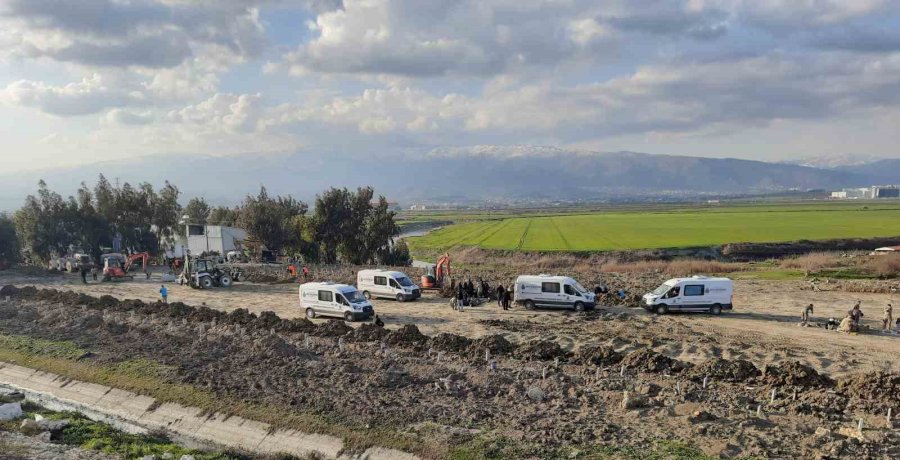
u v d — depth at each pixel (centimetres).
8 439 1862
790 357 2664
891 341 2998
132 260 6806
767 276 5669
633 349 2831
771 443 1647
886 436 1684
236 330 3186
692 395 2080
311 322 3372
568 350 2830
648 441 1692
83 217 7662
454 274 6009
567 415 1925
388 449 1778
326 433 1914
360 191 8362
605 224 16300
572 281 3981
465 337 3073
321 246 8281
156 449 1902
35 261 7662
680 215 19800
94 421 2172
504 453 1653
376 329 3100
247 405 2150
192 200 10938
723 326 3419
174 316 3628
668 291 3825
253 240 8144
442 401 2084
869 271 5541
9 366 2830
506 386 2219
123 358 2745
